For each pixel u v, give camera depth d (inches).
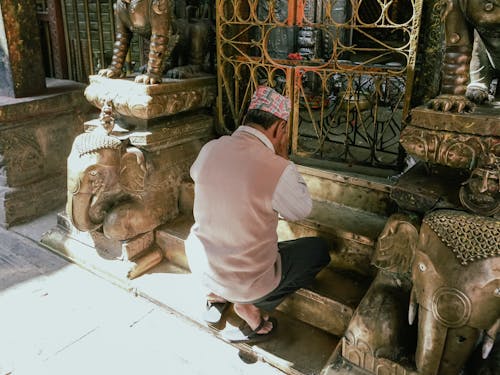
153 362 81.0
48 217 132.9
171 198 110.6
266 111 70.7
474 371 64.9
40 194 133.1
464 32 66.5
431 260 57.9
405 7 244.2
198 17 119.1
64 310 93.8
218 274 73.8
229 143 71.6
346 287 85.8
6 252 114.8
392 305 71.9
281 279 77.5
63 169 140.1
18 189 126.9
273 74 107.0
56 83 146.0
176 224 109.8
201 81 109.2
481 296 54.6
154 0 94.0
